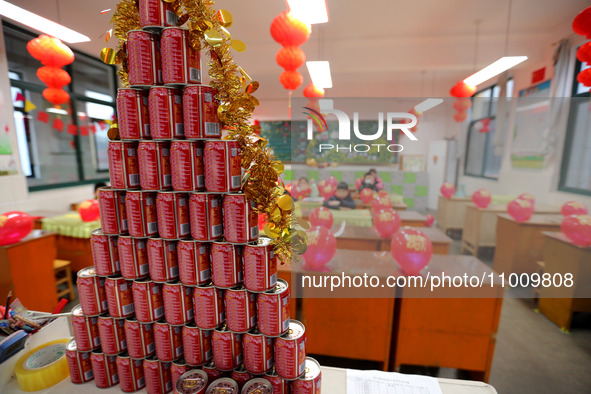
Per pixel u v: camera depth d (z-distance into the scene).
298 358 0.82
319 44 4.91
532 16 3.87
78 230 3.09
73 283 3.21
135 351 0.90
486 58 4.75
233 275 0.83
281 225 0.80
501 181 2.68
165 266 0.86
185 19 0.82
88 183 4.98
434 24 4.15
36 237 2.55
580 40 3.78
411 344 1.78
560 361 2.13
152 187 0.83
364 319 1.78
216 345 0.85
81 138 4.88
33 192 4.00
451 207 2.73
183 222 0.84
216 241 0.83
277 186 0.83
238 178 0.82
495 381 1.93
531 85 4.79
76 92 4.76
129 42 0.78
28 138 4.00
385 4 3.62
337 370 1.00
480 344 1.73
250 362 0.83
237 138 0.83
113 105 5.45
